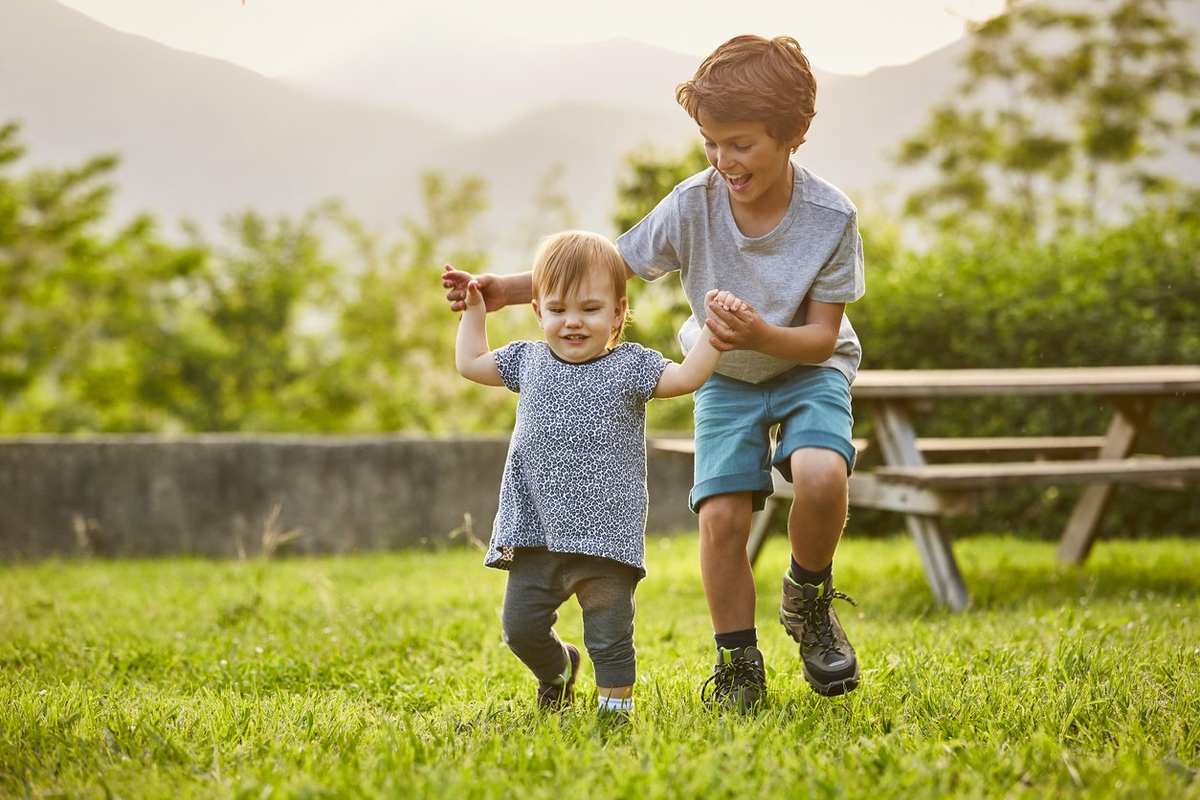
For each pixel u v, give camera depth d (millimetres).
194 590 5879
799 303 2686
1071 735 2379
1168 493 7832
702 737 2320
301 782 1995
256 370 15219
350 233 17000
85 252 15008
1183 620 3863
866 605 4930
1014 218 17594
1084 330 7949
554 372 2633
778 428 2875
